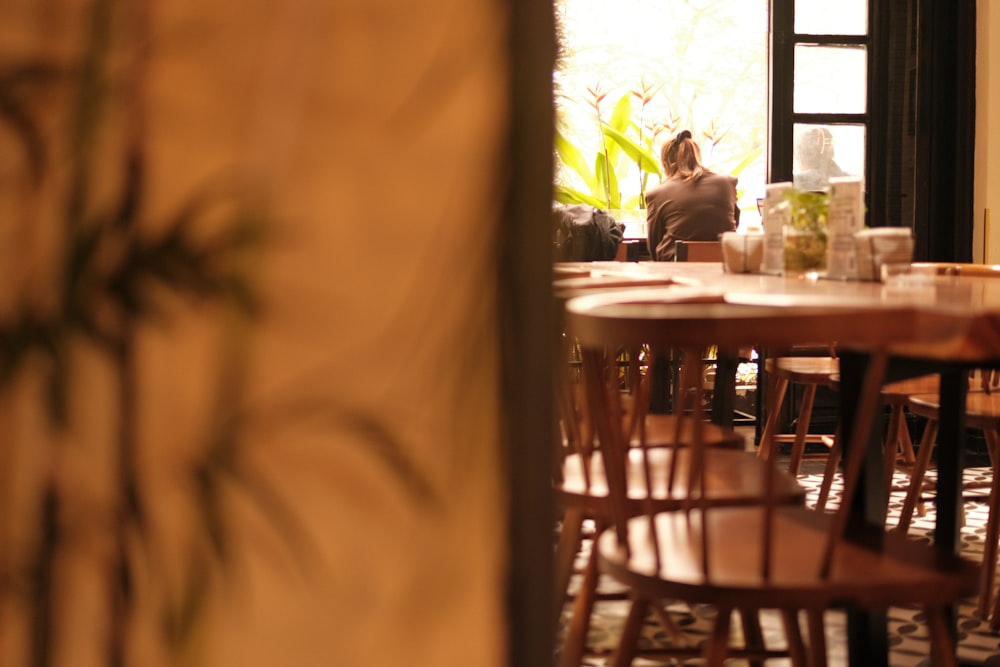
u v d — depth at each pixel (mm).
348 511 722
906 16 5629
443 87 714
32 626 711
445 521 727
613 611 3059
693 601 1495
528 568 733
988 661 2598
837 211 2602
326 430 719
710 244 4684
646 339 1464
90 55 694
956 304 1597
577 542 2252
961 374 2297
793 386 5633
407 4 711
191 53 702
